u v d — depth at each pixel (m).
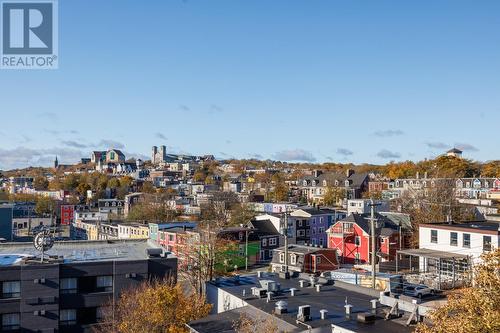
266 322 30.33
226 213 131.00
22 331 40.94
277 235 95.69
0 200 196.25
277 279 46.47
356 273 58.88
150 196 154.12
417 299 36.19
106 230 117.56
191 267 63.31
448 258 57.47
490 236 56.75
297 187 188.62
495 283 21.28
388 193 145.50
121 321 37.84
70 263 43.00
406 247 82.06
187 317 36.81
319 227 105.44
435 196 91.25
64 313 42.62
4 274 40.84
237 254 85.38
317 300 37.41
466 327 20.34
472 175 174.12
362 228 82.69
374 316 29.52
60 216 163.50
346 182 168.12
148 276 44.97
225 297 41.53
